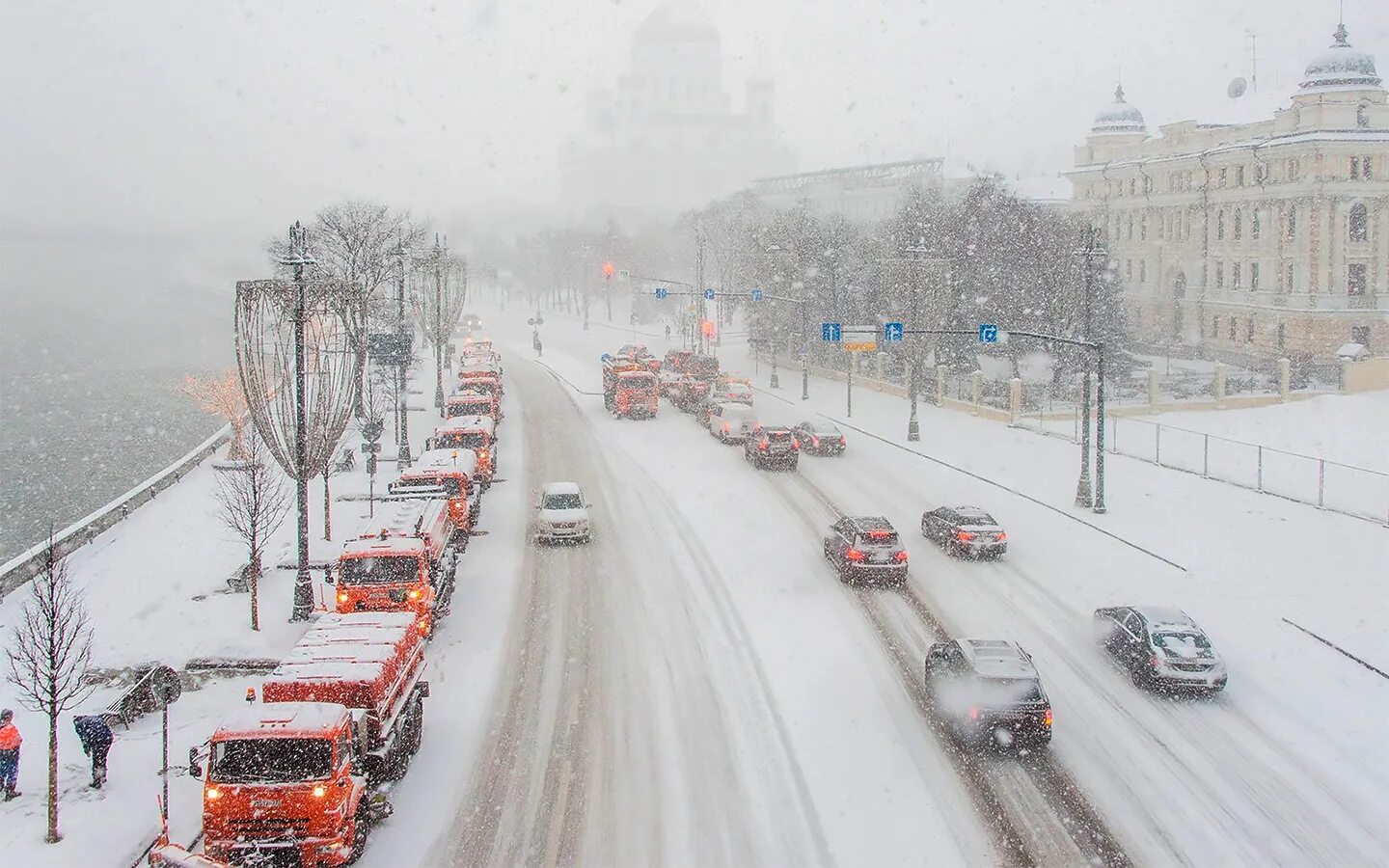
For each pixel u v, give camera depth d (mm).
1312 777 17688
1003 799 16984
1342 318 67000
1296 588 27203
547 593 27672
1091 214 89062
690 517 35344
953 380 56656
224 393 50469
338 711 15164
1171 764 18172
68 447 73312
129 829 15789
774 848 15555
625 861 15195
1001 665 18859
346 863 14617
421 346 88938
